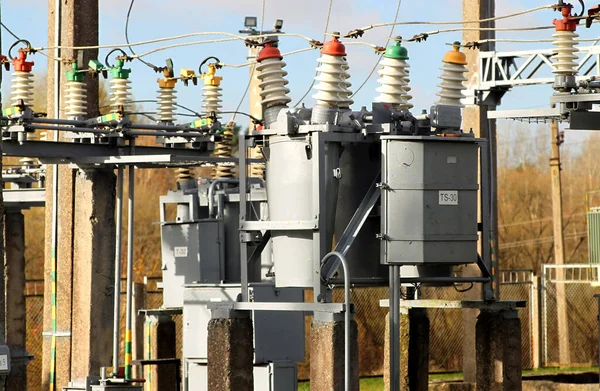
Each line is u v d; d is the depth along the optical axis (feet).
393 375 37.63
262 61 39.42
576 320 115.14
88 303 49.83
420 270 40.47
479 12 62.64
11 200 58.34
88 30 53.11
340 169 37.86
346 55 38.40
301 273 37.50
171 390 53.52
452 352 94.12
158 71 51.52
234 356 37.40
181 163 50.72
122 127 48.21
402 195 37.52
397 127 38.29
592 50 51.24
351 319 35.65
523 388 68.28
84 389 49.62
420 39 42.96
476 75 62.44
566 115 41.27
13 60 49.19
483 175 40.37
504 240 195.21
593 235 106.42
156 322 53.78
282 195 37.76
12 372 59.00
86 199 49.88
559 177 131.13
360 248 39.04
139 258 144.87
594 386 65.51
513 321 41.73
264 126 39.58
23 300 60.08
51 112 55.31
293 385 46.93
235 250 53.57
